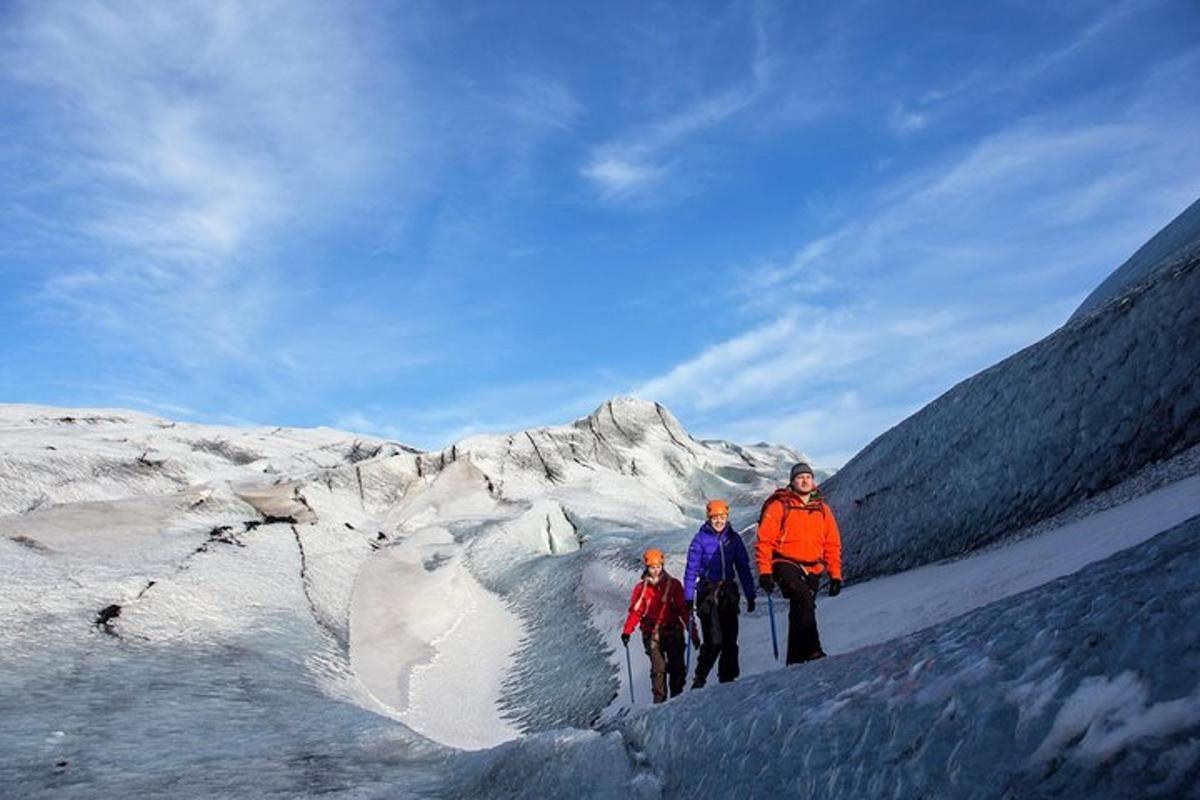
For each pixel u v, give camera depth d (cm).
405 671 1908
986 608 391
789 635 761
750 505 4331
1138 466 1177
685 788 432
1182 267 1238
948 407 1658
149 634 1552
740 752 409
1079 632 288
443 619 2311
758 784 375
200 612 1734
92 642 1434
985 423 1501
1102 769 229
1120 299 1348
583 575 2330
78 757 888
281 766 835
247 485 3350
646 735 507
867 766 323
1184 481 939
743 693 475
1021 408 1427
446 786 695
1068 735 251
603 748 522
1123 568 315
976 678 312
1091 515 1107
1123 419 1228
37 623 1447
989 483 1429
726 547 954
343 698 1488
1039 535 1183
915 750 307
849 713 362
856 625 1139
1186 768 207
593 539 2952
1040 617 322
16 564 1727
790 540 773
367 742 941
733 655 928
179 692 1246
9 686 1170
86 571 1767
